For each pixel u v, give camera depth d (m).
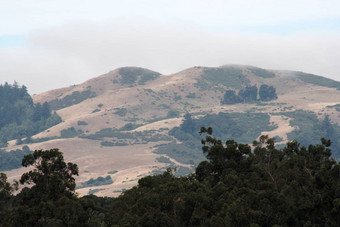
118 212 88.44
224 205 78.69
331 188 77.31
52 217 89.38
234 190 87.44
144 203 83.50
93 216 91.88
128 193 92.00
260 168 100.06
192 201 82.19
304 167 96.12
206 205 81.81
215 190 91.06
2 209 99.75
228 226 73.19
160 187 90.06
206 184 101.50
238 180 94.25
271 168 98.81
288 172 93.81
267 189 86.94
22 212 89.50
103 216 92.50
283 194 78.62
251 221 74.00
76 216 87.62
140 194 90.00
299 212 76.19
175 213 82.44
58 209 89.25
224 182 96.12
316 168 97.25
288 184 90.25
